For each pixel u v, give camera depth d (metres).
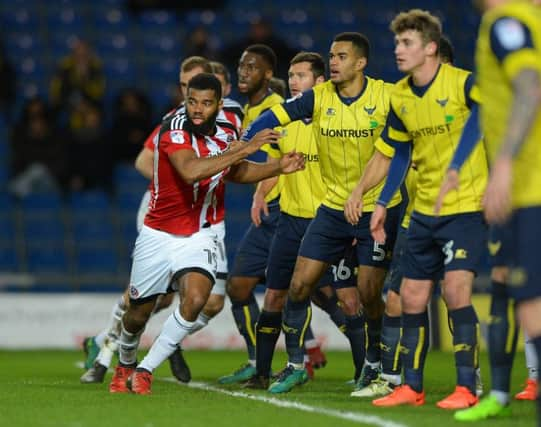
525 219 17.81
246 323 33.47
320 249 28.39
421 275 24.33
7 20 77.56
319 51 78.06
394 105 24.47
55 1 79.00
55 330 54.66
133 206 66.12
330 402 25.64
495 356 21.78
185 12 79.94
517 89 16.80
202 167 25.97
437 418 21.94
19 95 72.62
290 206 30.11
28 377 35.28
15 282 57.31
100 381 31.97
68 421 21.92
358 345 31.34
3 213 64.19
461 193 23.55
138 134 66.00
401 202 28.25
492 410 21.70
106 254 63.78
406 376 24.69
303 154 29.23
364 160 27.89
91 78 67.50
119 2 79.75
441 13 80.50
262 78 33.19
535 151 17.81
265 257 33.41
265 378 30.44
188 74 32.47
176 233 27.23
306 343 37.88
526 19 17.28
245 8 80.88
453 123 23.50
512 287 17.89
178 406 24.56
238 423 21.39
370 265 28.30
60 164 65.31
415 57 23.62
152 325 53.22
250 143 26.16
